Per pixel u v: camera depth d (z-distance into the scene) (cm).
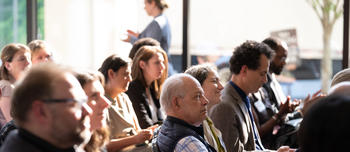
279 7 517
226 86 317
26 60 372
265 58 313
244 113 308
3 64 371
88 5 580
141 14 543
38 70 142
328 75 514
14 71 369
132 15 550
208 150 242
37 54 405
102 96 215
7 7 579
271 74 404
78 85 148
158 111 373
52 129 141
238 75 316
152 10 522
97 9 573
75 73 211
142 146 305
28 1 562
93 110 211
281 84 530
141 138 290
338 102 114
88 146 213
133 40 537
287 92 529
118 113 308
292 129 378
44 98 139
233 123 294
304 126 122
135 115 338
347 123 110
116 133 306
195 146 229
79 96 146
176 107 244
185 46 516
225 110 294
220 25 523
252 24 520
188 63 519
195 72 297
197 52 527
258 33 520
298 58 520
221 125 291
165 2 518
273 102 397
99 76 239
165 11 523
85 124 158
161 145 239
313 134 116
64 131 142
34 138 140
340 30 504
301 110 416
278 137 379
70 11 584
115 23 562
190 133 237
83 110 158
